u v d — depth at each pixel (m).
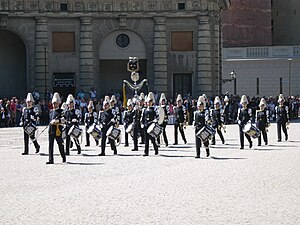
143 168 26.53
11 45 73.06
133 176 23.81
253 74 99.19
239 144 39.34
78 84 71.81
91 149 36.88
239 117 36.03
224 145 38.72
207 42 72.69
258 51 99.00
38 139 45.25
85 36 71.50
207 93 72.75
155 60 72.25
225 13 105.75
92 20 71.81
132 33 72.62
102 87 74.19
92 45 71.81
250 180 22.11
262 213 16.27
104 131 33.19
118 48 72.38
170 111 63.62
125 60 73.88
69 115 33.44
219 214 16.27
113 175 24.20
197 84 72.81
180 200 18.36
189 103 63.84
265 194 19.11
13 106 62.97
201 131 30.92
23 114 34.00
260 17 110.25
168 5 72.25
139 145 39.50
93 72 71.88
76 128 33.38
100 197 19.00
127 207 17.41
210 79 73.06
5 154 33.75
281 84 98.25
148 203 17.95
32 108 34.03
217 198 18.56
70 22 71.69
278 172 24.23
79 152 33.91
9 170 26.20
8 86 73.00
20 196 19.33
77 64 71.81
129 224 15.27
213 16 73.12
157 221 15.55
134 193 19.69
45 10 70.94
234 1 106.38
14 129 57.91
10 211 17.00
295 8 114.50
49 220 15.83
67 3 71.38
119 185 21.42
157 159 30.52
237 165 27.08
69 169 26.42
